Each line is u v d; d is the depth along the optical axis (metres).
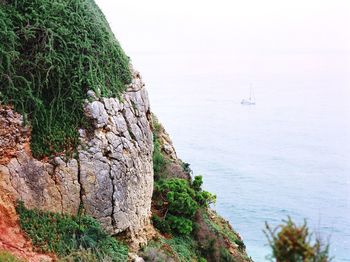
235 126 159.00
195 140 133.50
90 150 16.64
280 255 7.29
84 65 17.47
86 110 16.86
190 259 20.52
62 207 15.95
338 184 89.62
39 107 15.99
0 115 15.28
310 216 69.69
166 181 23.45
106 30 19.59
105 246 16.23
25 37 16.22
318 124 163.38
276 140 136.62
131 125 18.62
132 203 17.95
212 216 29.38
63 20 17.42
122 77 19.23
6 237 14.41
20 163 15.43
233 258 24.64
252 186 86.44
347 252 52.38
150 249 18.06
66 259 14.70
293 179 93.19
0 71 15.45
